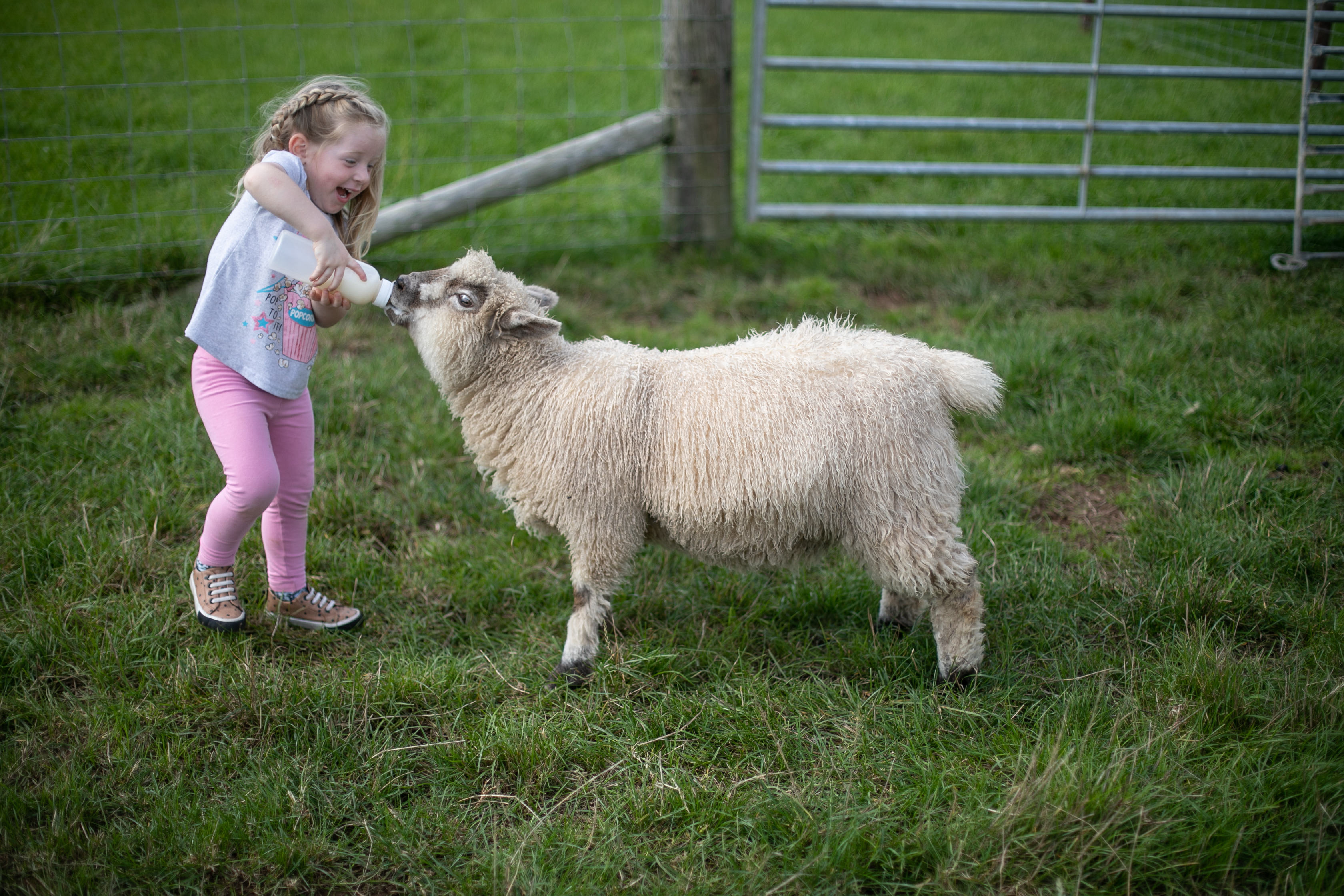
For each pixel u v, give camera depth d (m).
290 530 3.23
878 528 2.87
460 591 3.56
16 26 8.76
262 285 2.84
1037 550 3.69
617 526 2.99
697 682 3.14
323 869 2.45
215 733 2.85
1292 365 4.73
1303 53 7.07
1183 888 2.33
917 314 5.66
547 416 2.96
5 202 6.12
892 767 2.69
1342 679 2.86
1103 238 6.59
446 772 2.74
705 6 6.05
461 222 6.65
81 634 3.15
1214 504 3.85
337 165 2.82
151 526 3.72
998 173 6.41
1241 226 6.69
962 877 2.34
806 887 2.34
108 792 2.61
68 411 4.43
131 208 6.32
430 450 4.39
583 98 9.04
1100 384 4.77
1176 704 2.83
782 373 2.91
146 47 9.11
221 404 2.90
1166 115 8.20
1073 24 11.72
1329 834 2.43
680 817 2.59
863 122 6.33
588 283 6.02
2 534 3.56
